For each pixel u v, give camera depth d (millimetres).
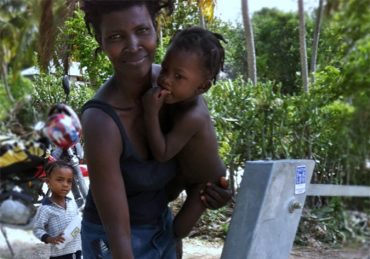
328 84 3963
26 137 1937
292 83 4887
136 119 1951
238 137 5305
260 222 1807
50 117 1793
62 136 1777
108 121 1875
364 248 2297
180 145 1951
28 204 2285
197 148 2020
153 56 1931
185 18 4203
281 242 1915
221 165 2131
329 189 2182
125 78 1892
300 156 4965
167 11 2061
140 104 1958
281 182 1864
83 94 7434
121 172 1964
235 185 5230
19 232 2734
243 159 5312
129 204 2053
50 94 5586
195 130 1972
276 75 4527
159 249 2107
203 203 2152
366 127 2420
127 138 1912
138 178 1991
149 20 1879
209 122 2043
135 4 1843
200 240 5203
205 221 5473
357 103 2469
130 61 1846
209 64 1842
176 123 1952
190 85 1847
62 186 3467
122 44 1839
